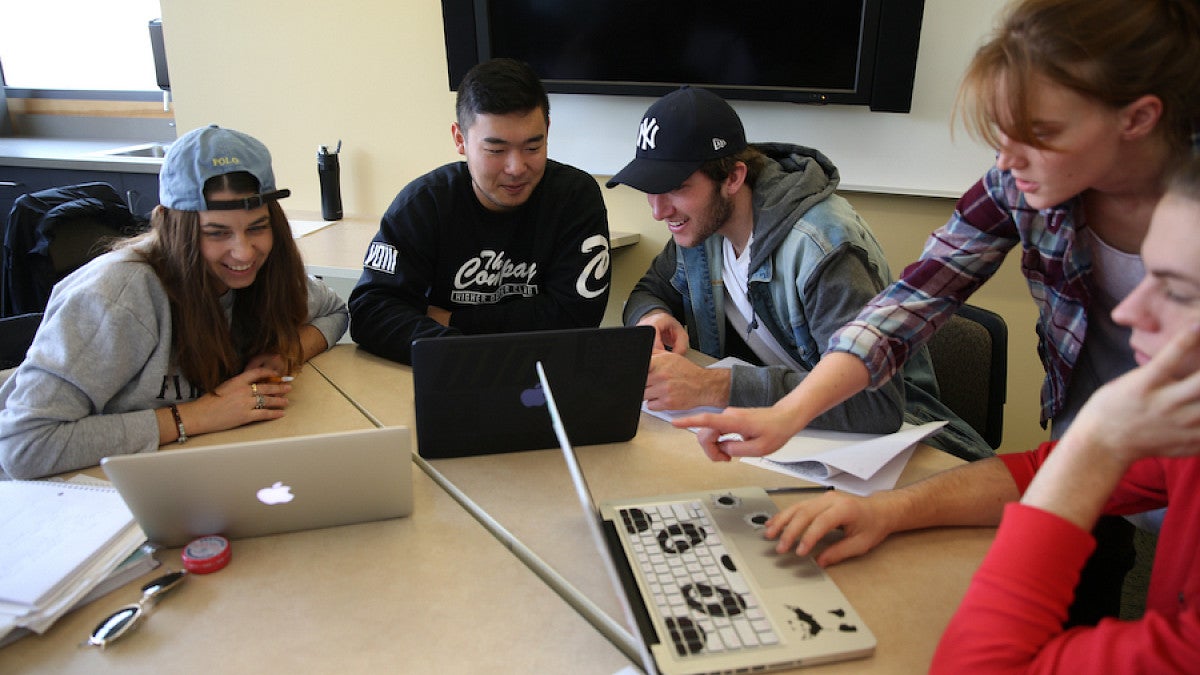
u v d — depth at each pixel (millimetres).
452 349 1200
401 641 892
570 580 987
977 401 1720
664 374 1438
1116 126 867
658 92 2621
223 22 3127
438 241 1899
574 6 2613
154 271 1384
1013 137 877
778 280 1630
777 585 948
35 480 1224
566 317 1945
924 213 2553
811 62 2443
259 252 1470
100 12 3836
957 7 2322
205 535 1057
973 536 1091
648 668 827
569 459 917
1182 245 666
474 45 2738
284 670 850
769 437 1113
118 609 944
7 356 1619
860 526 1042
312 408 1487
